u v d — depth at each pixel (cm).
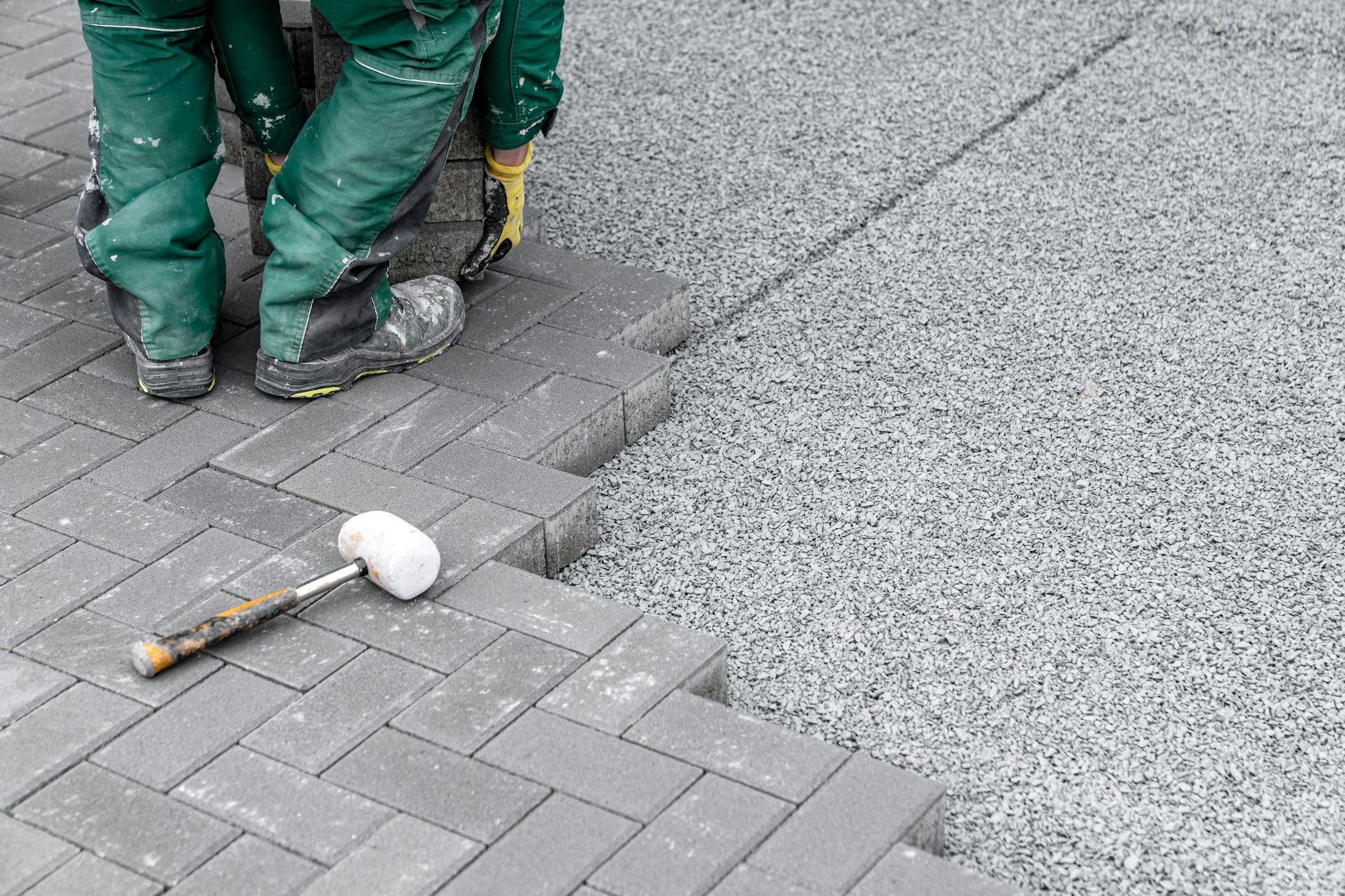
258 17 327
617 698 253
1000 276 421
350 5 285
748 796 233
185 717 248
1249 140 489
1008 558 317
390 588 269
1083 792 260
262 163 378
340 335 329
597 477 344
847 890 216
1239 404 366
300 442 320
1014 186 467
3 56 509
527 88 339
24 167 436
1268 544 320
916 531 325
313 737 244
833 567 315
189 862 222
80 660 260
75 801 232
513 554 293
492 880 218
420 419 329
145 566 284
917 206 458
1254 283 415
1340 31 555
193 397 335
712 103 522
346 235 315
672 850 223
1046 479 341
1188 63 541
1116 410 365
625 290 382
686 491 339
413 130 303
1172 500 333
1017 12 585
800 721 275
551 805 231
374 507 300
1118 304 407
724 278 421
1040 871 244
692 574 313
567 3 601
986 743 270
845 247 438
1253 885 241
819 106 519
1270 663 288
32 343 354
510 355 355
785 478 343
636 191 466
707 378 380
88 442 319
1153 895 240
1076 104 516
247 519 297
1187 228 442
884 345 392
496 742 243
